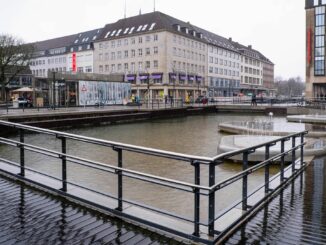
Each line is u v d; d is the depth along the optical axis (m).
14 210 5.70
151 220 5.10
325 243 4.61
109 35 81.06
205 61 86.75
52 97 37.12
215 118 40.03
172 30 72.50
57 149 16.59
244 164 5.50
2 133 21.94
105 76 43.00
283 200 6.53
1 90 57.09
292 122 29.48
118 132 25.12
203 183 9.73
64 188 6.46
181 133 24.17
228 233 4.88
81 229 4.96
